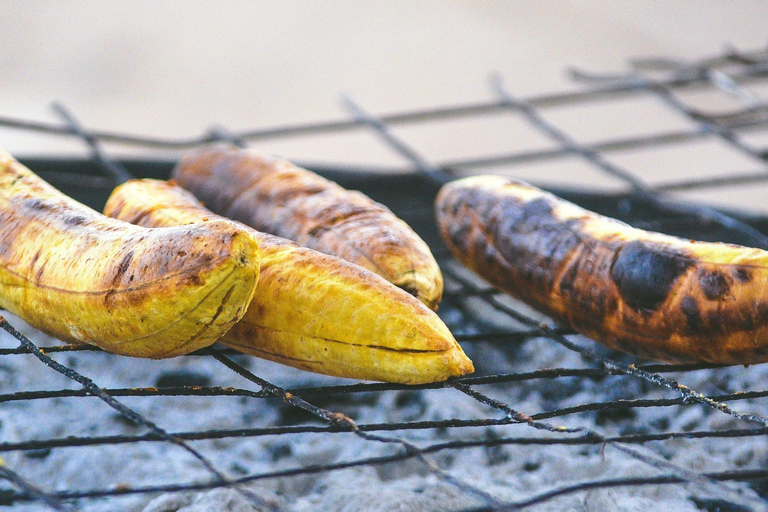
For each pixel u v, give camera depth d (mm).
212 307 1034
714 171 2566
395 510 1088
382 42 3412
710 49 3004
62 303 1062
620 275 1090
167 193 1142
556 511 1093
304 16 3643
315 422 1183
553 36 3359
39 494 1008
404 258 1101
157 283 1033
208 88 2934
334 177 1401
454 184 1184
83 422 1169
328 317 1059
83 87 2840
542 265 1118
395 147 1373
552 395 1209
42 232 1085
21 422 1161
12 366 1206
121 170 1302
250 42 3342
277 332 1068
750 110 1409
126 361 1223
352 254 1105
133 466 1133
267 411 1191
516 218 1136
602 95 1496
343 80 3062
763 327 1062
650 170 2562
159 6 3592
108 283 1046
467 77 3084
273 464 1146
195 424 1174
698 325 1072
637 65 1663
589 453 1148
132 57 3096
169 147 1380
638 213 1350
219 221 1037
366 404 1196
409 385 1063
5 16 3318
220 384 1209
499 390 1215
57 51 3084
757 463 1140
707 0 3557
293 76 3074
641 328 1087
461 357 1058
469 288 1171
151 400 1188
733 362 1079
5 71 2896
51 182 1354
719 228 1322
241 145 1361
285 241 1087
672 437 1038
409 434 1167
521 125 2824
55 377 1202
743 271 1066
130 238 1053
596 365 1229
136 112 2705
